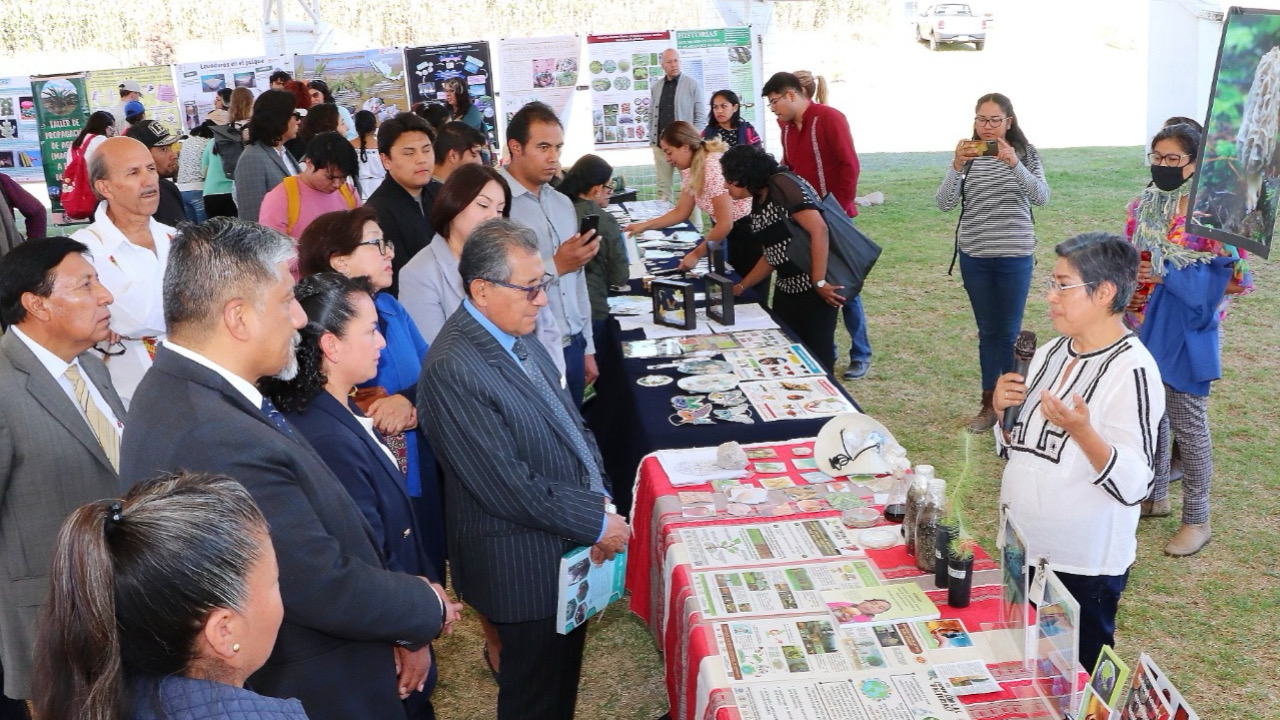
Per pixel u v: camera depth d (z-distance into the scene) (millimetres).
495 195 3041
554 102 11562
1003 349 4785
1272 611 3389
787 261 4371
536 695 2535
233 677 1219
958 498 2174
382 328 2869
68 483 2477
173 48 17250
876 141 14789
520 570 2404
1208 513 3773
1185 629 3303
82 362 2664
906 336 6430
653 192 11836
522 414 2340
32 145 12102
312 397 2021
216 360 1674
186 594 1113
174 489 1194
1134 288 2207
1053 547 2297
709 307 4375
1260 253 2959
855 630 1978
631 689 3166
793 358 3801
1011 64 19953
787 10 20422
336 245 2770
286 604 1677
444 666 3316
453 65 11430
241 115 7871
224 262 1632
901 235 9102
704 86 10852
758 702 1765
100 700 1090
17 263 2395
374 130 7715
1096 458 2127
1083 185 10641
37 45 16984
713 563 2275
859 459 2746
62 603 1104
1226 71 3113
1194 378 3582
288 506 1650
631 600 2994
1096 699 1581
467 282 2336
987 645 1924
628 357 3900
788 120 5902
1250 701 2938
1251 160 2992
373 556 1890
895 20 20844
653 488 2727
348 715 1831
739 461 2787
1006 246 4590
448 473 2453
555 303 3742
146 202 3301
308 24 12414
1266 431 4828
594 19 16906
